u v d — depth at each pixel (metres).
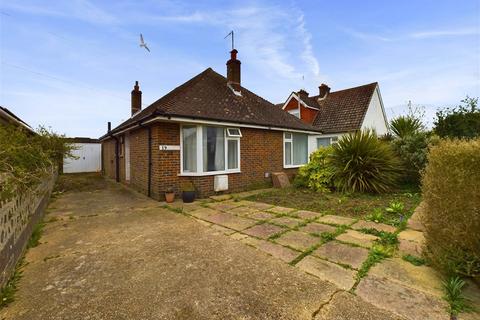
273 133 10.06
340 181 7.71
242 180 8.74
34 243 3.78
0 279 2.43
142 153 8.47
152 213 5.68
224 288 2.49
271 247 3.54
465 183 2.43
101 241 3.88
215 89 9.90
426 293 2.32
